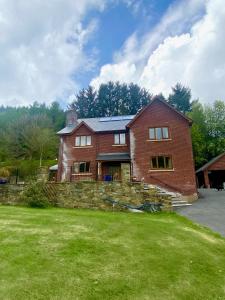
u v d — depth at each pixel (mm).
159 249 7184
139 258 6371
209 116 45531
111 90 57750
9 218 10359
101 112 55156
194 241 8305
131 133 23453
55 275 5129
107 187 15172
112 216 11945
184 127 22734
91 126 27688
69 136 26719
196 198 20062
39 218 10516
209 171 34375
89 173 24969
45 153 43156
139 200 14617
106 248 6945
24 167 38031
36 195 14875
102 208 14875
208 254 7172
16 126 46219
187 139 22297
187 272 5762
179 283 5176
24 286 4598
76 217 11102
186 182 21047
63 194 15539
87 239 7641
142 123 23562
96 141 25922
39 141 42188
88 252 6547
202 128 44656
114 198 14906
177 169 21594
